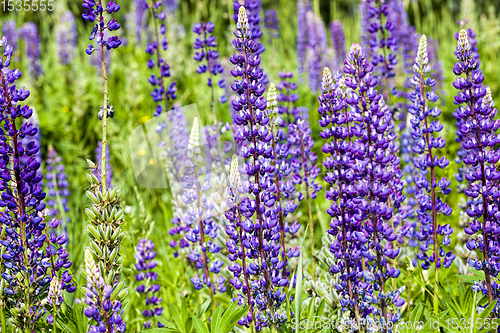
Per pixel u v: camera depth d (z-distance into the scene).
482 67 8.08
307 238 4.34
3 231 2.57
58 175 4.91
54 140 6.99
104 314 2.44
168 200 5.16
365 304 2.70
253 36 4.17
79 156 6.67
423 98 3.05
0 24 10.52
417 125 3.08
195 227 3.29
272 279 2.75
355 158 2.70
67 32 9.07
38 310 2.63
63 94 8.04
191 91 7.80
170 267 3.85
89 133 7.12
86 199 5.30
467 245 2.76
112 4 2.62
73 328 2.77
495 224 2.71
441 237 4.11
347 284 2.75
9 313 2.65
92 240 2.59
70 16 9.42
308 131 3.58
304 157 3.55
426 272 3.36
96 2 2.58
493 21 9.06
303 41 8.27
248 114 2.67
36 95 8.20
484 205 2.70
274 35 8.56
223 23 10.48
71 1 11.15
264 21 8.49
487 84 7.89
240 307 2.79
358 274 2.66
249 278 2.95
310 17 8.15
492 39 8.95
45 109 8.05
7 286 2.59
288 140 3.51
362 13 7.70
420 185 3.13
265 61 8.67
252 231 2.71
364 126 2.63
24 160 3.24
